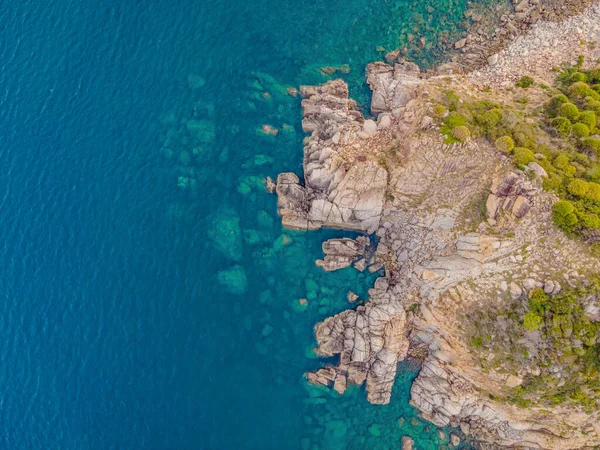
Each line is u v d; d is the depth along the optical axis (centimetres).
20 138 5516
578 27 5400
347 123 5188
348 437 4622
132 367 4719
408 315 4750
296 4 6059
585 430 4200
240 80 5656
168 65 5778
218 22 5991
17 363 4803
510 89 5169
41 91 5722
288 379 4716
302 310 4866
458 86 5156
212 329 4800
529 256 4294
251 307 4862
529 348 4141
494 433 4538
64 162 5406
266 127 5381
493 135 4606
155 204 5178
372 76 5525
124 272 4978
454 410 4534
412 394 4691
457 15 5784
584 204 4212
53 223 5178
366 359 4647
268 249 5009
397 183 4825
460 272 4500
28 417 4681
